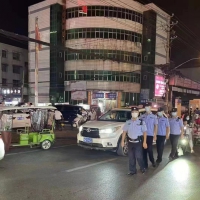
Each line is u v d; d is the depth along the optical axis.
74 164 7.38
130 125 6.47
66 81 38.91
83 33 37.62
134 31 39.31
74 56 38.31
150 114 7.57
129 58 38.72
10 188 5.19
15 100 43.06
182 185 5.68
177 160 8.41
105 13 37.25
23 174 6.22
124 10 38.12
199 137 12.08
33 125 9.81
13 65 49.81
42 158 8.09
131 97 39.31
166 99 21.97
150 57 40.44
